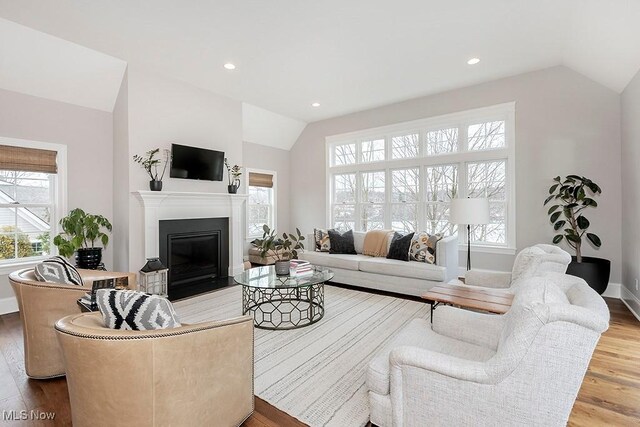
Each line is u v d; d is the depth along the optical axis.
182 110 4.48
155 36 3.27
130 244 3.96
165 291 3.90
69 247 3.52
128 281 2.72
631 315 3.22
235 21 2.99
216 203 4.89
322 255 4.90
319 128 6.57
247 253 6.36
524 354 1.16
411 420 1.39
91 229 3.74
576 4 2.73
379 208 5.80
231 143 5.15
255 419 1.74
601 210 3.87
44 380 2.12
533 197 4.28
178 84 4.43
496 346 1.72
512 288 2.59
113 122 4.36
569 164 4.04
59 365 2.14
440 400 1.32
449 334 1.88
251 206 6.45
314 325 3.10
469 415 1.27
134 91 3.97
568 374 1.11
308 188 6.79
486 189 4.71
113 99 4.23
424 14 2.90
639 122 3.13
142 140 4.05
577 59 3.70
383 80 4.47
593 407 1.81
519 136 4.36
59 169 3.91
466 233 4.84
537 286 1.48
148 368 1.25
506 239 4.54
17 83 3.54
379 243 4.76
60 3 2.71
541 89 4.20
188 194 4.36
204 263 4.79
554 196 3.91
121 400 1.25
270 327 3.00
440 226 5.10
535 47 3.56
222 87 4.71
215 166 4.79
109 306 1.35
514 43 3.46
